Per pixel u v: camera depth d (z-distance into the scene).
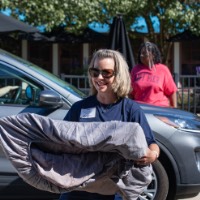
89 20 12.52
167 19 13.44
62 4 11.56
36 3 11.45
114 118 2.82
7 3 11.47
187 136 4.84
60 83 4.95
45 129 2.51
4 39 16.52
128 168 2.58
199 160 4.92
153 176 4.76
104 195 2.80
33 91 4.74
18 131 2.51
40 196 4.66
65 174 2.52
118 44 9.56
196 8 13.22
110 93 2.84
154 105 5.14
